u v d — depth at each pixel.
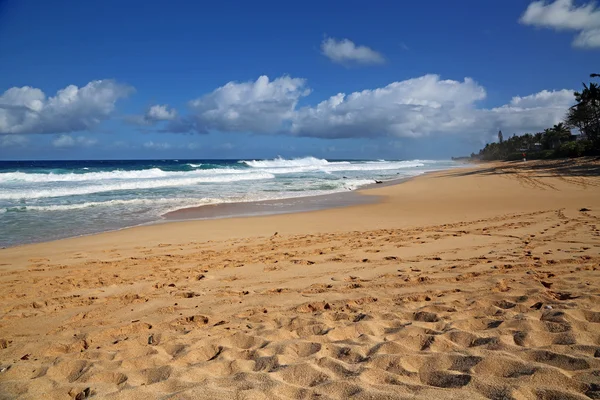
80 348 3.46
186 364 2.99
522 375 2.46
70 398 2.56
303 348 3.13
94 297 4.92
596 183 20.67
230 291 4.96
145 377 2.79
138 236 9.73
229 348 3.20
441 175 35.22
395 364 2.75
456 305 3.97
